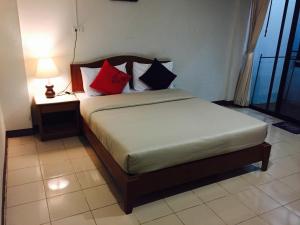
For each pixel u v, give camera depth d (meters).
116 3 3.46
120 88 3.45
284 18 4.11
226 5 4.33
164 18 3.88
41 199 2.10
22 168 2.54
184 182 2.17
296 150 3.16
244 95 4.79
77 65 3.42
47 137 3.16
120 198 2.15
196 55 4.39
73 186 2.29
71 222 1.87
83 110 2.98
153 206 2.07
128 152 1.87
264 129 2.49
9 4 2.79
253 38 4.43
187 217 1.96
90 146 3.06
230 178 2.50
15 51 2.96
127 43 3.73
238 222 1.93
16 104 3.13
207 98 4.81
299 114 4.29
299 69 4.23
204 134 2.21
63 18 3.20
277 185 2.41
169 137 2.13
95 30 3.45
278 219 1.98
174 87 4.09
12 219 1.87
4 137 2.87
